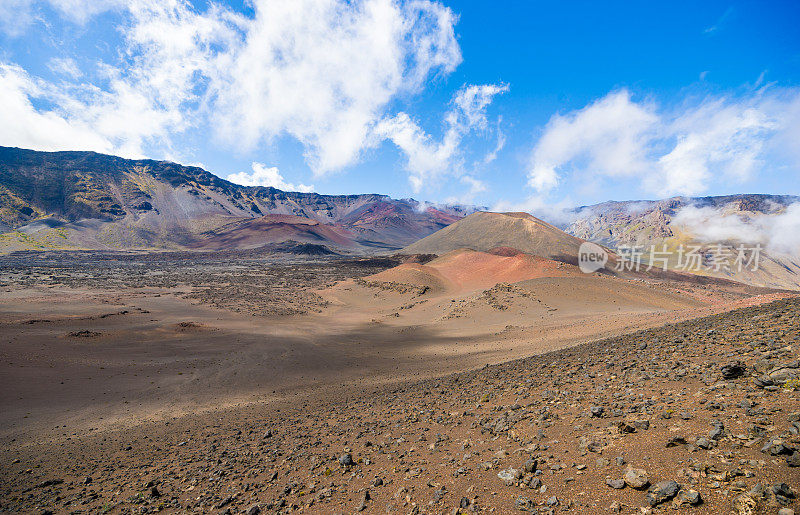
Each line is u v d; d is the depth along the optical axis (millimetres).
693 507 5164
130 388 34000
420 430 13242
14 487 14344
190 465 14578
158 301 84062
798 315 14273
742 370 9281
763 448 5758
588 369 16031
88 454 19172
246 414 25750
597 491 6211
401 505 7699
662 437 7207
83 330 52000
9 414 27219
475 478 8047
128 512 10445
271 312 78500
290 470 11766
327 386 33844
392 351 48562
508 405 13492
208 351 47125
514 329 52938
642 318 41219
